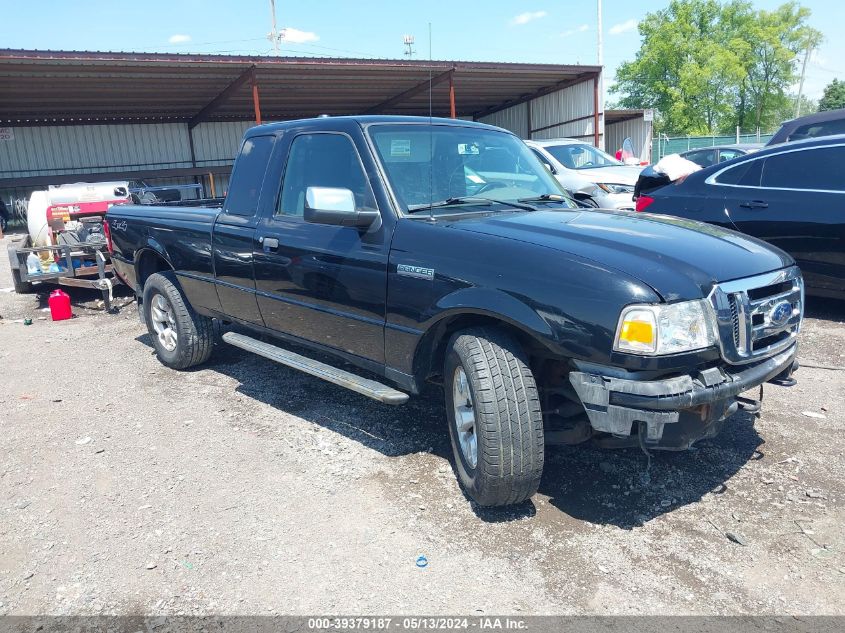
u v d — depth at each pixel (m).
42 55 16.30
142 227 5.74
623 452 3.85
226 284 4.82
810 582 2.71
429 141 4.09
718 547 2.96
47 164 25.28
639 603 2.62
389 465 3.82
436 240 3.37
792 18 58.47
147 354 6.25
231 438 4.26
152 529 3.26
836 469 3.57
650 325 2.70
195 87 22.34
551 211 3.83
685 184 6.92
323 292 3.97
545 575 2.81
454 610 2.61
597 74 25.44
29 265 8.39
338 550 3.03
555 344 2.88
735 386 2.86
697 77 54.06
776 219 6.18
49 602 2.75
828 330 5.95
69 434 4.43
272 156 4.56
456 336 3.26
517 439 2.98
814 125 8.41
